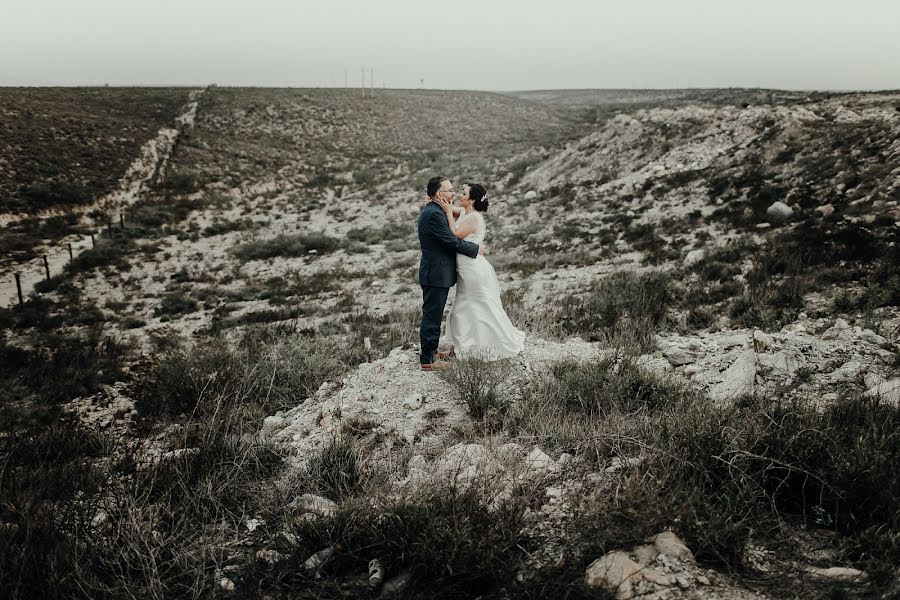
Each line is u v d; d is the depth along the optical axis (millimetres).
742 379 5043
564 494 3494
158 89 80938
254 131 65875
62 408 8469
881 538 2658
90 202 33938
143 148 46500
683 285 11211
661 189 23234
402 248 24172
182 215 34031
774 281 9914
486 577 2764
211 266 23641
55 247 26156
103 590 2762
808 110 28562
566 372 5516
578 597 2582
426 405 5289
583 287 12844
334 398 5832
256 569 3086
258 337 11844
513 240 21766
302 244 26125
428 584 2818
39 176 35031
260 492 4027
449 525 2939
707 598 2484
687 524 2875
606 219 21609
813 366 5301
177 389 7484
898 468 3096
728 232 16094
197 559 3066
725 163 23812
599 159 31797
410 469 4137
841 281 9133
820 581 2578
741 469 3268
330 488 3961
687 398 4871
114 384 9828
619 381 5133
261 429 5781
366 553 3078
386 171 49438
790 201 16812
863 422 3871
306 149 62031
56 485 4426
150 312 17141
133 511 3443
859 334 6102
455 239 5566
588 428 4363
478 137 74250
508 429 4676
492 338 5902
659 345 6859
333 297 16922
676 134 29484
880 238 10438
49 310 17344
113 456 5145
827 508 3100
